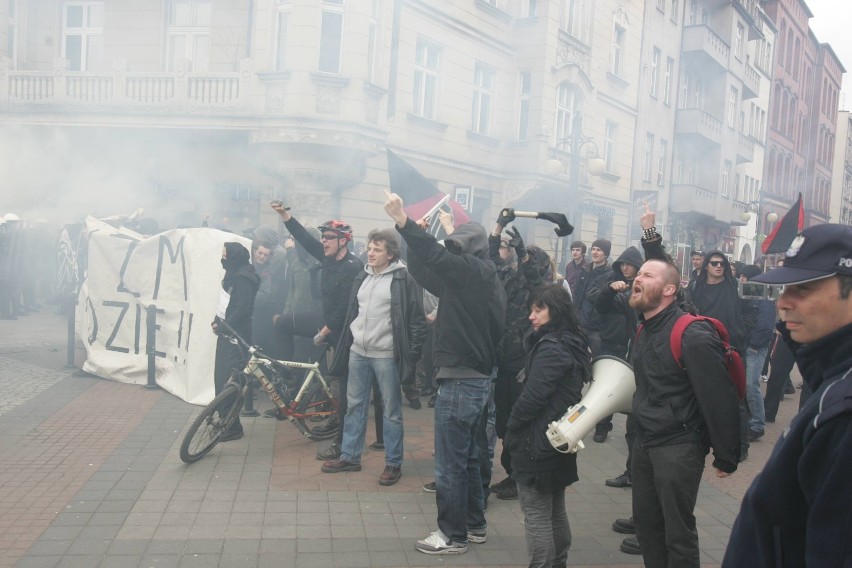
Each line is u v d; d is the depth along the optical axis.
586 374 3.25
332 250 5.23
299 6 11.34
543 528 3.21
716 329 2.98
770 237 6.89
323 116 11.43
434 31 14.32
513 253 5.57
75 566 3.38
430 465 5.25
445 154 14.98
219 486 4.56
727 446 2.86
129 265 7.39
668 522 2.97
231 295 5.62
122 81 12.33
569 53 17.50
